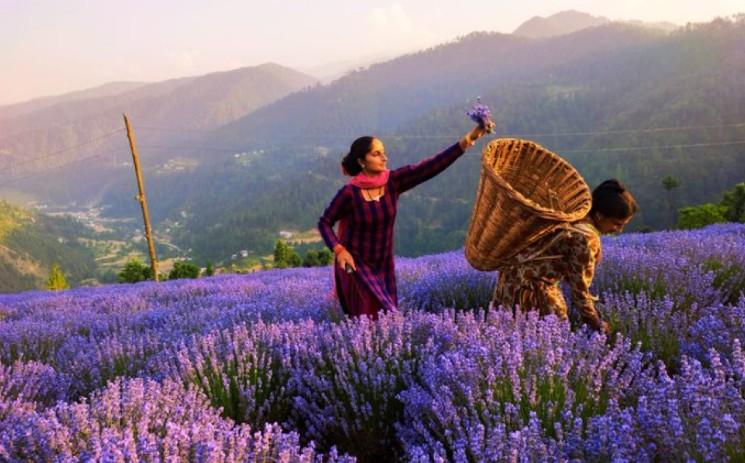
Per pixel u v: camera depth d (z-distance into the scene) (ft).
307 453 6.76
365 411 9.11
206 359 11.44
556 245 10.47
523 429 6.09
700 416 5.85
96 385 12.59
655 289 13.08
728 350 8.61
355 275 13.03
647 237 26.81
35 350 16.56
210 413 8.61
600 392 7.70
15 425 8.37
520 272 10.98
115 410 8.55
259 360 11.39
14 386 11.55
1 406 9.50
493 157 11.68
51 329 18.58
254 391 10.19
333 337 11.56
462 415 7.42
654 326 10.24
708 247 16.93
